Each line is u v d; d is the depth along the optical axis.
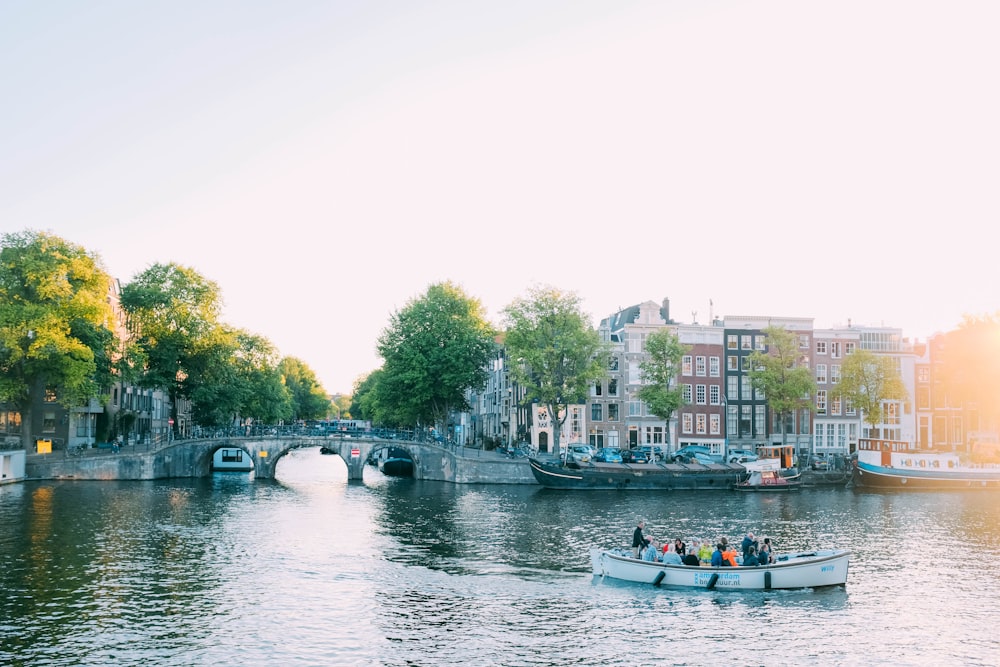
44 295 67.00
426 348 87.44
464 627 28.31
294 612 29.80
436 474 81.19
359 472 79.81
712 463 75.44
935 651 26.69
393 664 24.86
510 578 35.09
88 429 85.19
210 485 72.62
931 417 99.94
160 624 28.14
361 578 34.88
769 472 72.69
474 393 130.62
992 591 33.94
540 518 52.28
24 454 70.12
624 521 51.34
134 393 101.56
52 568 35.59
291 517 51.75
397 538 44.31
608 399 93.81
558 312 78.75
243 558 38.47
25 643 26.00
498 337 111.88
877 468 74.44
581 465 70.69
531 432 93.56
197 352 84.00
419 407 89.50
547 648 26.33
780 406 85.88
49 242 69.69
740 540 44.84
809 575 33.78
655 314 95.88
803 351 97.25
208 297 84.44
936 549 42.84
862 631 28.45
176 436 83.81
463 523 49.91
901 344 100.69
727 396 95.31
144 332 82.69
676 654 25.94
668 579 33.59
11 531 44.06
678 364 91.81
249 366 113.06
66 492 62.50
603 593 32.72
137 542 41.81
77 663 24.41
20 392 69.50
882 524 51.34
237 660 24.97
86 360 67.50
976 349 89.62
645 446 93.12
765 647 26.69
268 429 83.44
